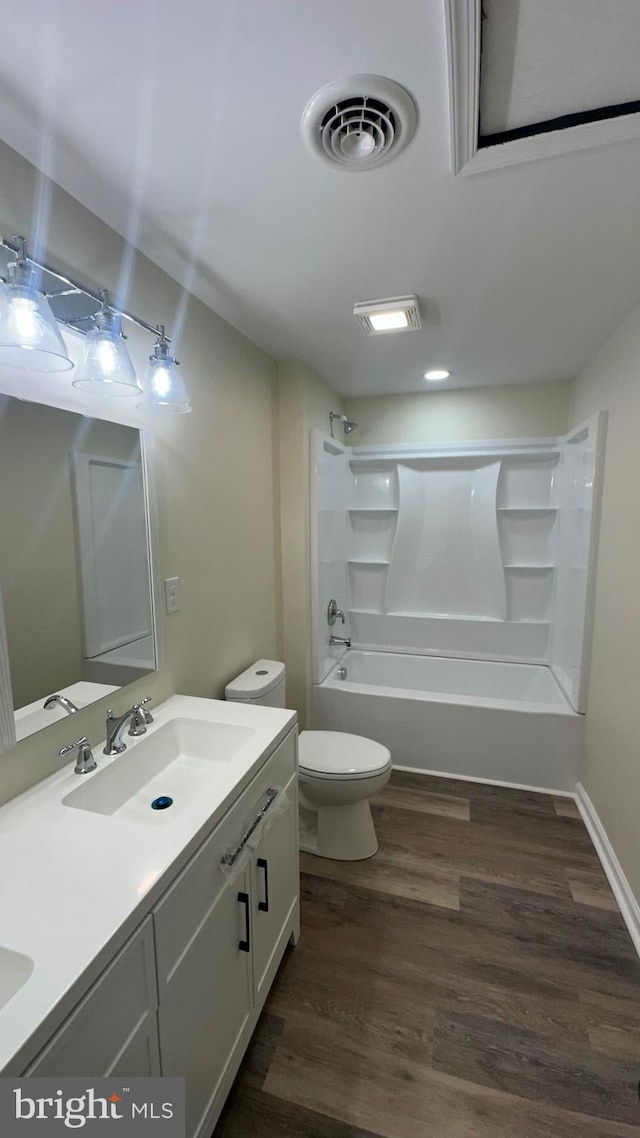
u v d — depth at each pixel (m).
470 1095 1.21
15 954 0.70
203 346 1.80
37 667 1.13
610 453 2.19
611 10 0.79
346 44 0.83
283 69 0.88
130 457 1.42
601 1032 1.36
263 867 1.31
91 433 1.28
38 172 1.10
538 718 2.52
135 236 1.38
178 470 1.66
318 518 2.73
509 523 3.36
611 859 1.95
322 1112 1.18
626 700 1.87
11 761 1.07
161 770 1.42
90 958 0.69
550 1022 1.39
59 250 1.17
